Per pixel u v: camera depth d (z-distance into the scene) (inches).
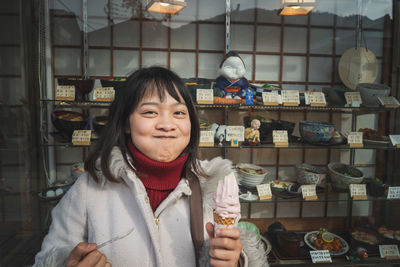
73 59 74.3
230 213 24.3
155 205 28.1
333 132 69.1
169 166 26.1
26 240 63.9
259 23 79.4
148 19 76.2
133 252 25.8
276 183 75.0
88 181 28.3
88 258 23.1
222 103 64.3
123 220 26.5
